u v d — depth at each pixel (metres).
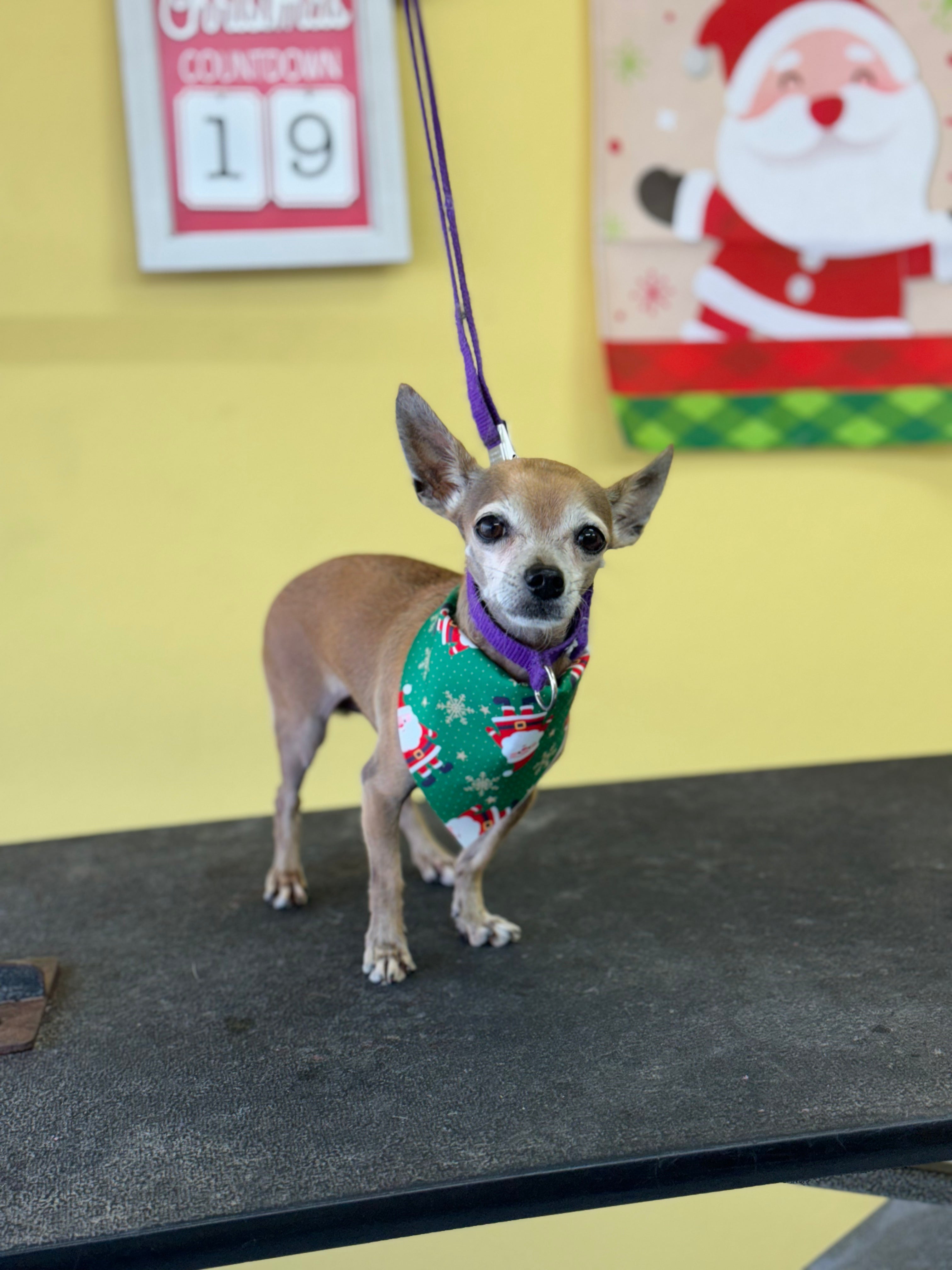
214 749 2.83
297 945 1.59
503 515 1.31
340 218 2.53
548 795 2.22
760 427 2.75
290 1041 1.33
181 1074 1.26
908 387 2.76
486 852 1.56
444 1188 1.06
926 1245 1.88
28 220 2.52
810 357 2.73
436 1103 1.19
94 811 2.81
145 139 2.44
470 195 2.64
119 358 2.61
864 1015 1.35
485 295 2.69
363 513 2.76
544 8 2.59
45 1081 1.25
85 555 2.69
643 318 2.67
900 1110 1.16
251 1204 1.04
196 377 2.64
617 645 2.92
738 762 3.03
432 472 1.42
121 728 2.79
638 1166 1.09
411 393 1.37
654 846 1.93
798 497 2.88
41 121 2.48
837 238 2.69
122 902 1.76
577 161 2.66
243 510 2.72
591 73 2.61
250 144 2.47
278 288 2.62
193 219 2.49
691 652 2.95
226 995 1.45
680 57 2.59
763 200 2.66
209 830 2.09
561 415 2.77
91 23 2.46
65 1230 1.02
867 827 1.99
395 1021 1.37
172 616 2.75
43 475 2.63
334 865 1.91
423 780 1.41
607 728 2.97
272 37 2.43
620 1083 1.22
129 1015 1.40
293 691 1.75
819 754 3.06
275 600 1.80
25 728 2.74
